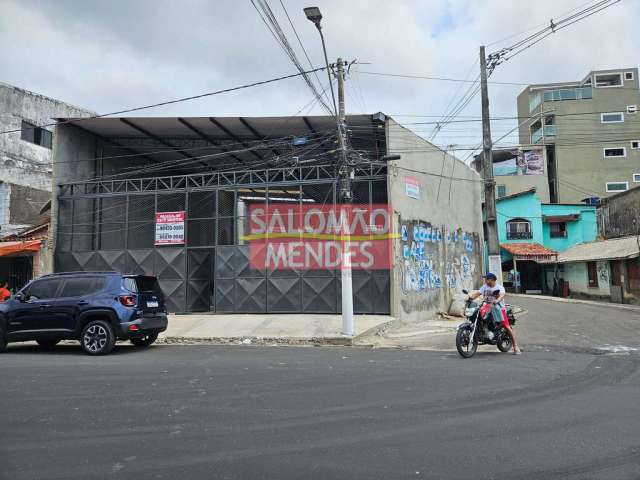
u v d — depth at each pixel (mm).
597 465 4188
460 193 22812
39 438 5000
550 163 47031
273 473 4074
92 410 6020
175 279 17391
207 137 19688
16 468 4223
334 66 13414
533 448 4590
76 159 19234
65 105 28125
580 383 7383
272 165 21297
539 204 37344
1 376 8172
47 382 7664
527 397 6523
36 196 26250
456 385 7270
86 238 19234
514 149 43719
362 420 5520
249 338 13125
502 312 10312
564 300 27969
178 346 12398
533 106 48750
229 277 16766
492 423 5371
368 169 16688
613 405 6098
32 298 11062
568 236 37906
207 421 5531
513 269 37625
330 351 11234
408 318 16438
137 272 17688
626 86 46094
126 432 5168
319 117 16875
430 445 4691
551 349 10922
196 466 4238
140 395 6770
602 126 45438
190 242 18984
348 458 4383
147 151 21234
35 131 26641
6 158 24922
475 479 3920
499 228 37594
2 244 19594
